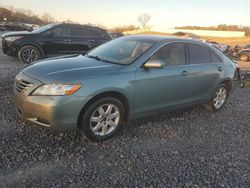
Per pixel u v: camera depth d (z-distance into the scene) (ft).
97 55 17.19
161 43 16.80
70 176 11.30
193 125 17.89
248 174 12.57
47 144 13.65
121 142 14.57
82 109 13.58
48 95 12.86
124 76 14.60
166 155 13.62
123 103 15.10
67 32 37.37
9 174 11.09
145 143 14.69
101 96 14.03
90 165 12.19
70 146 13.67
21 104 13.57
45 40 36.06
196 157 13.69
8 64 33.45
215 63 19.90
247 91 29.14
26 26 144.87
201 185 11.47
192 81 18.03
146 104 15.88
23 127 15.19
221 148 14.93
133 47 16.78
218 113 20.86
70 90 13.00
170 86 16.72
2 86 22.54
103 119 14.38
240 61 81.87
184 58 17.84
